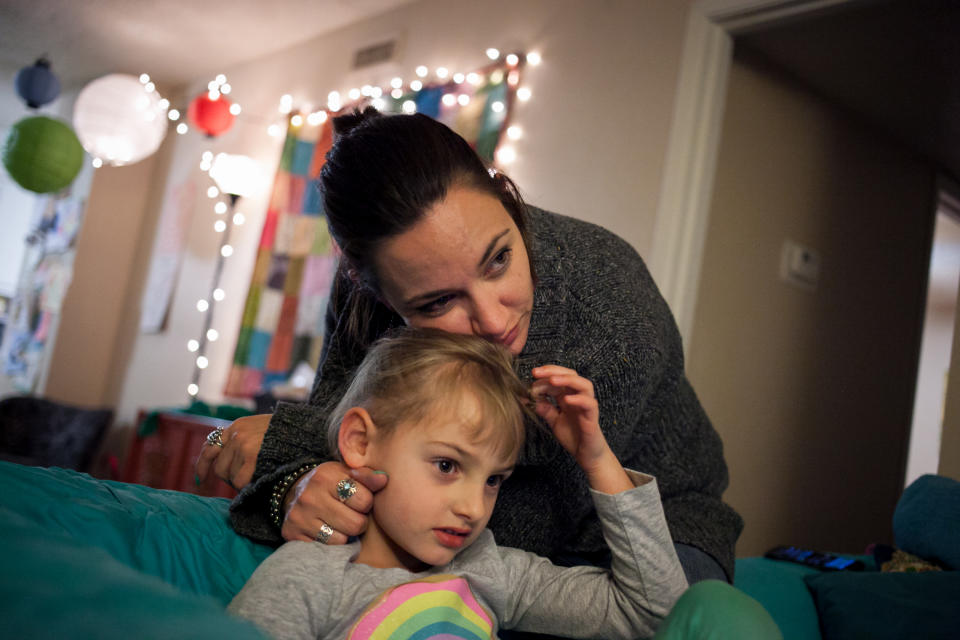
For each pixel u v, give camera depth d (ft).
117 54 16.39
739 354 9.28
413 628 2.68
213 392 14.19
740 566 5.31
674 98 8.22
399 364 2.94
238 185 13.52
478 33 10.82
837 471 10.59
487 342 3.02
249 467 3.38
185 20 14.19
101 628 1.27
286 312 12.75
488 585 3.00
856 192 10.91
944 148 11.66
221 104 13.82
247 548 3.10
